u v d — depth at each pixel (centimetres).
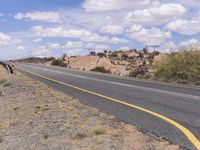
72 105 1501
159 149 809
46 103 1595
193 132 981
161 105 1509
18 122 1277
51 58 12488
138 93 2005
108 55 10256
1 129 1220
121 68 6706
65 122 1163
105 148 838
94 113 1296
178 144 854
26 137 1057
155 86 2500
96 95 1897
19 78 3100
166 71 3378
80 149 862
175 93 2003
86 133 996
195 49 3359
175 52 3497
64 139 970
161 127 1056
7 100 1923
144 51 10400
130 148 825
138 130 1018
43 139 1003
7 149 966
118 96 1855
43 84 2569
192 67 3209
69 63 8538
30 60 14525
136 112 1329
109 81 2989
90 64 7856
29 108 1525
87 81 2969
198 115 1252
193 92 2066
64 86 2453
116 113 1307
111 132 984
